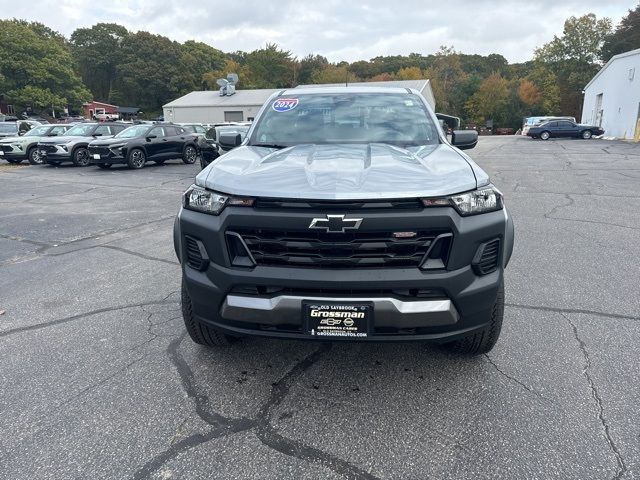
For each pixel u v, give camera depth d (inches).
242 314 100.5
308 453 91.8
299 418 102.7
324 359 127.9
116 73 3612.2
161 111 3331.7
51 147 697.6
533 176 528.4
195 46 3575.3
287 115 158.1
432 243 95.4
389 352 131.2
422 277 94.7
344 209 93.6
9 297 176.4
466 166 110.9
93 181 542.0
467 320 101.0
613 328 142.6
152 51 3253.0
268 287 98.5
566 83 2925.7
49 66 2455.7
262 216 96.1
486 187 103.6
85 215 337.7
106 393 112.9
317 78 3026.6
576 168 607.5
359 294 95.6
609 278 186.4
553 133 1411.2
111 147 649.0
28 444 95.3
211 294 103.3
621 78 1371.8
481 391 111.6
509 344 133.8
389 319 95.4
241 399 110.0
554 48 2913.4
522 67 4101.9
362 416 103.1
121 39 3767.2
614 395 108.5
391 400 108.8
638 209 326.3
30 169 690.2
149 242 256.8
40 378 119.7
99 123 786.8
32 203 392.2
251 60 3189.0
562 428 97.7
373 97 165.0
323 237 95.0
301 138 146.3
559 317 150.9
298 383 116.4
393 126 149.3
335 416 103.3
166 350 133.5
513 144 1234.0
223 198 100.8
